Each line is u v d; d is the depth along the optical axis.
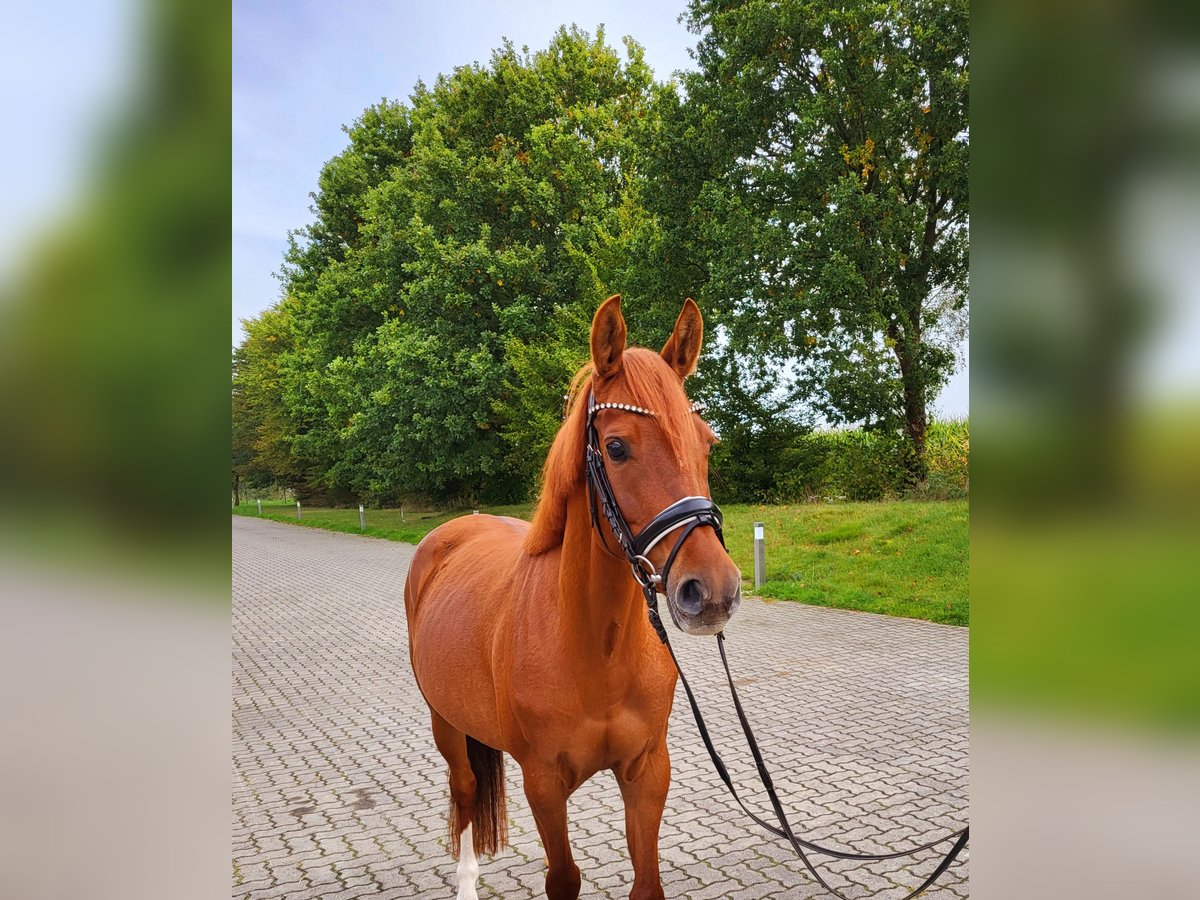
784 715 5.69
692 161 16.92
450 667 2.80
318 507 40.16
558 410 18.64
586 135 22.58
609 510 2.01
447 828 4.02
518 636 2.35
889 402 15.56
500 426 22.80
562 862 2.26
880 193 15.42
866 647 7.57
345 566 16.62
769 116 15.99
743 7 15.59
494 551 3.11
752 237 14.94
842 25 14.57
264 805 4.49
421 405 21.98
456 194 22.70
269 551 20.23
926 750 4.84
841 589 9.91
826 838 3.72
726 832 3.83
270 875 3.60
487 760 3.14
